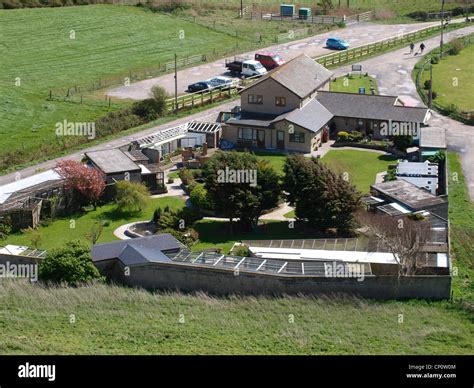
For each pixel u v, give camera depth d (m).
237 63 125.25
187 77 124.50
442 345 54.44
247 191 77.25
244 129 99.56
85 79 123.88
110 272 68.25
